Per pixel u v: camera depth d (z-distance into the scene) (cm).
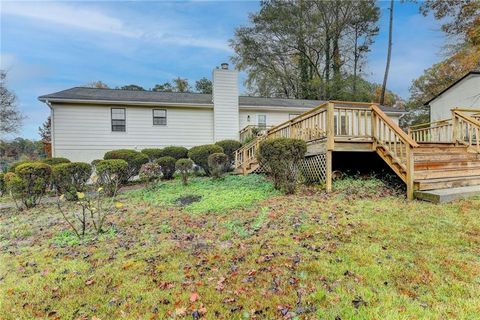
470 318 202
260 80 2781
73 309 242
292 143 658
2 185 905
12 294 271
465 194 533
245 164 1016
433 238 349
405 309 215
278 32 2605
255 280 271
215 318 218
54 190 862
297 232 396
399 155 648
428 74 2364
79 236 436
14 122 2134
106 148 1322
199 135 1455
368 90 2511
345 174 782
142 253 360
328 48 2619
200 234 426
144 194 800
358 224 411
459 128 812
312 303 229
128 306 241
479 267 275
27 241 441
